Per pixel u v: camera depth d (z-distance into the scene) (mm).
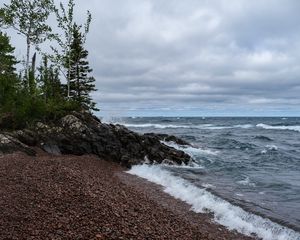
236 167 33594
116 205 14508
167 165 32656
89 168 25703
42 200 13406
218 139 61906
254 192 22234
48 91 41406
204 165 34344
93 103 53406
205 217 16516
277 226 15305
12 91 35125
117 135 34219
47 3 42938
